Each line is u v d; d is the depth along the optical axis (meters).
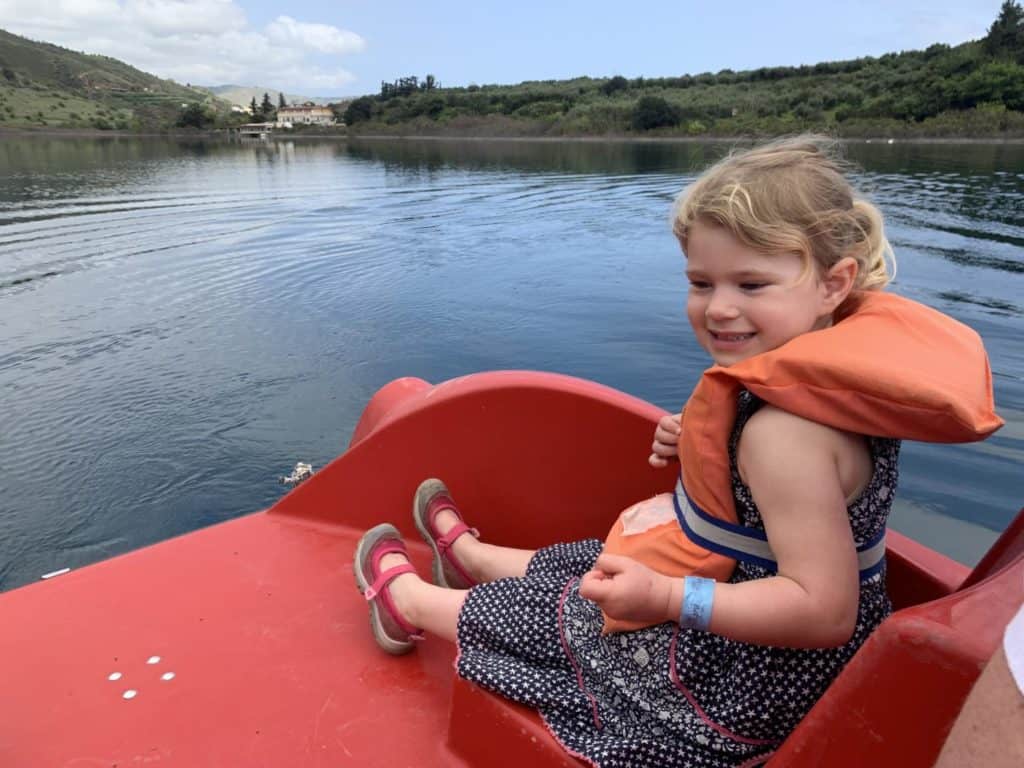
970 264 7.10
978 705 0.62
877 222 1.21
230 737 1.55
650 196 13.62
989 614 0.86
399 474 2.17
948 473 3.43
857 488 1.10
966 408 0.95
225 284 7.31
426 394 2.13
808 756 0.97
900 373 0.98
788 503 1.06
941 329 1.09
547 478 2.03
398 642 1.74
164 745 1.53
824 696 0.95
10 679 1.69
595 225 10.62
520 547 2.11
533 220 11.14
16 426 4.28
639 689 1.29
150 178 17.70
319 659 1.76
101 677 1.70
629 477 1.95
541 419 1.97
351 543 2.22
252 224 10.73
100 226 10.35
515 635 1.42
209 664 1.74
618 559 1.14
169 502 3.56
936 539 2.97
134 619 1.88
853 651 1.14
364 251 8.90
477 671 1.39
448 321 6.09
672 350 5.36
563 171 19.02
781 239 1.10
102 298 6.77
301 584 2.03
